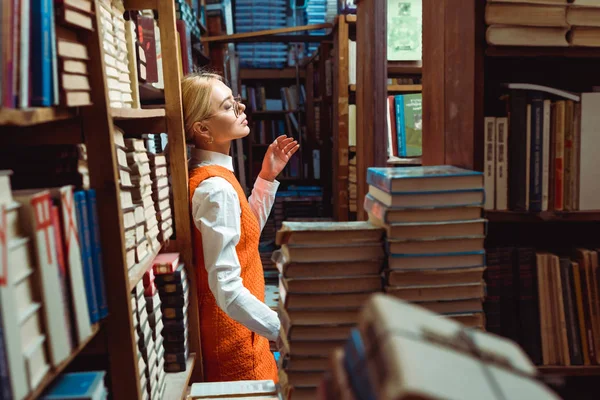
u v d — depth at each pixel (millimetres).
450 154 1525
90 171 1100
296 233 1155
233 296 1761
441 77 1593
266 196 2414
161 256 1843
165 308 1787
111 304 1125
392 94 4203
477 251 1188
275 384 1455
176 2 3523
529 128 1356
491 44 1316
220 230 1772
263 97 6051
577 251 1440
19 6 770
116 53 1560
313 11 5512
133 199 1522
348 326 1188
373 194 1328
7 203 740
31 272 776
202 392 1405
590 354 1422
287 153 2439
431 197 1170
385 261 1187
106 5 1438
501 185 1381
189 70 3504
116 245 1108
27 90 796
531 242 1725
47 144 1095
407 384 422
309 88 5719
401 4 3691
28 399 724
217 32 5328
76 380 959
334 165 4336
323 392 571
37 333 789
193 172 1980
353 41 3953
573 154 1361
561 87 1711
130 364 1147
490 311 1425
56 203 898
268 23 5770
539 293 1419
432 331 528
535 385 498
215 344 1963
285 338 1239
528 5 1309
